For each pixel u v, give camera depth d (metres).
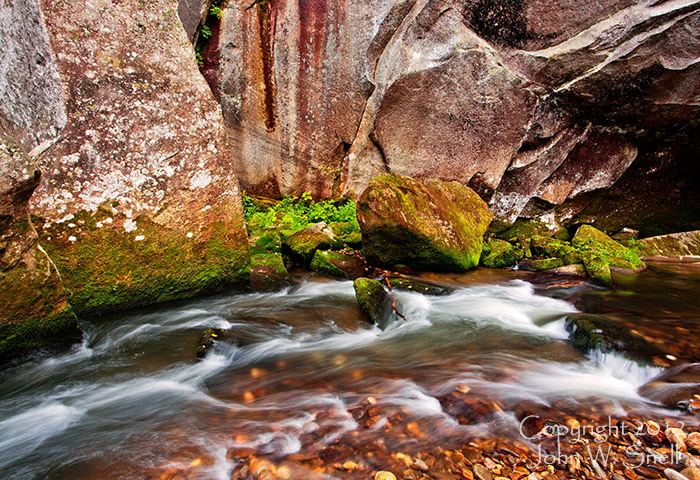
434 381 3.14
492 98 7.57
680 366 3.18
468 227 6.59
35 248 3.17
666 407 2.75
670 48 6.55
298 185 9.02
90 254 3.98
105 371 3.38
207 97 4.54
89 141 3.85
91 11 3.76
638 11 6.54
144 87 4.10
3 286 3.01
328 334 4.16
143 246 4.27
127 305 4.29
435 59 7.54
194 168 4.51
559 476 2.11
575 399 2.88
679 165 8.34
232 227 4.90
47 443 2.47
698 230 8.58
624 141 8.08
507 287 5.88
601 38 6.79
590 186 8.49
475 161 8.05
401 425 2.56
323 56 8.23
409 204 5.96
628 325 4.02
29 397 3.02
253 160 8.77
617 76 6.93
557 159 8.11
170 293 4.56
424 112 7.93
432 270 6.23
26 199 2.99
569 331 4.13
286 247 6.67
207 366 3.48
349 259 6.33
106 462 2.28
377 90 8.17
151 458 2.30
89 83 3.79
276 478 2.09
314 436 2.46
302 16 8.03
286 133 8.70
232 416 2.71
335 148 8.84
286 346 3.86
